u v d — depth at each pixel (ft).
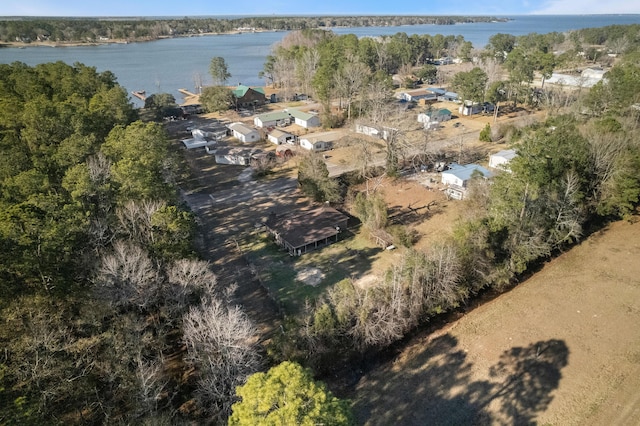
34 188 115.44
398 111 269.64
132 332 86.84
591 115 217.77
